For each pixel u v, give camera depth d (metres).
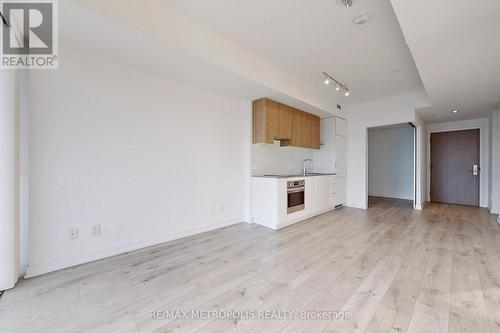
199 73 2.84
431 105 4.33
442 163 6.04
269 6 2.14
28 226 2.07
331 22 2.36
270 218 3.69
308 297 1.77
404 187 6.86
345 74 3.67
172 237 3.09
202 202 3.46
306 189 4.26
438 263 2.35
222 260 2.45
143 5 2.00
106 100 2.52
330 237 3.21
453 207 5.39
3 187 1.83
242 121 4.04
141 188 2.80
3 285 1.85
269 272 2.18
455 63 2.58
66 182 2.28
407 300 1.72
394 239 3.11
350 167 5.52
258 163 4.22
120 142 2.63
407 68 3.42
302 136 4.64
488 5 1.65
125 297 1.77
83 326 1.46
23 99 2.07
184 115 3.22
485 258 2.46
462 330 1.41
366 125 5.24
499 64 2.60
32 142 2.09
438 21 1.84
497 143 4.68
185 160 3.24
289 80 3.67
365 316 1.55
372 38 2.64
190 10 2.21
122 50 2.30
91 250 2.43
